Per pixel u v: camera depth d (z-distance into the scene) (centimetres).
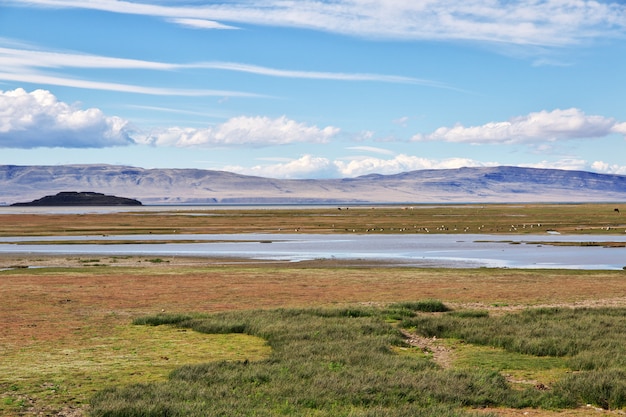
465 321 2842
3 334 2603
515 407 1677
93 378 1895
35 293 3869
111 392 1692
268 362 2073
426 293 3975
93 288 4122
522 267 5541
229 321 2811
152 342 2469
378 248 7619
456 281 4525
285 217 18088
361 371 1938
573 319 2902
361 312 3103
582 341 2356
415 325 2842
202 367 1969
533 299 3759
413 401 1675
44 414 1552
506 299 3759
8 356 2197
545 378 1966
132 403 1572
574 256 6538
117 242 8562
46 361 2122
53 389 1767
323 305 3525
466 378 1859
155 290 4050
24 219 16188
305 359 2092
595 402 1706
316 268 5334
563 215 17800
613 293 3984
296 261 6066
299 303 3591
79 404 1638
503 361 2184
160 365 2080
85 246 7988
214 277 4731
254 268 5366
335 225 13138
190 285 4288
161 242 8594
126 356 2216
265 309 3231
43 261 6016
